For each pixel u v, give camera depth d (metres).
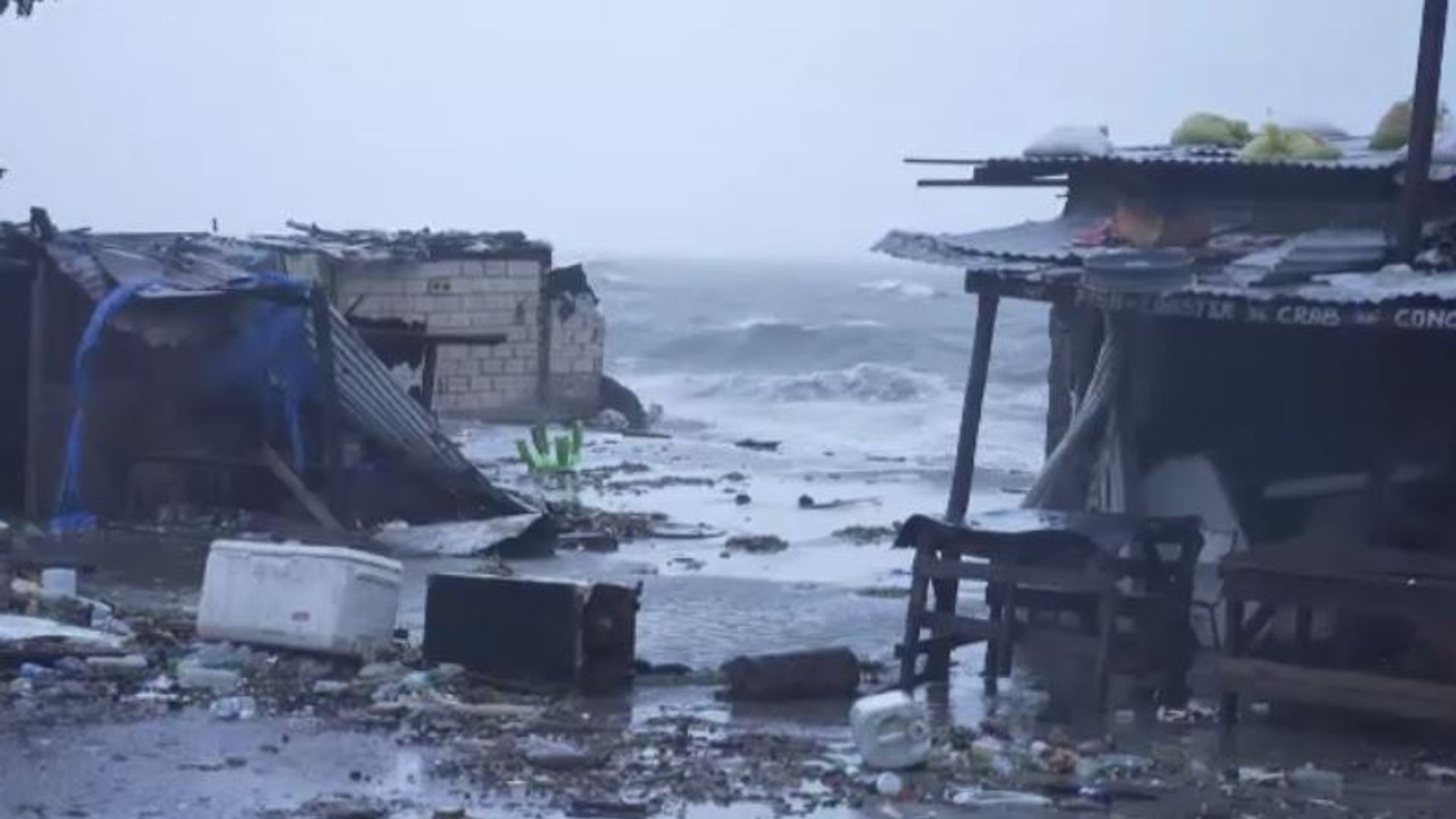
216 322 53.38
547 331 93.81
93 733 29.06
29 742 28.39
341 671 33.50
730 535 57.03
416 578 46.50
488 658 33.38
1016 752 29.17
